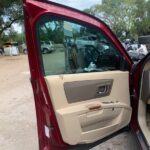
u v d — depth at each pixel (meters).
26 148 4.08
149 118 3.38
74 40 2.73
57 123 2.59
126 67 3.16
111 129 3.03
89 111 2.76
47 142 2.65
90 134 2.83
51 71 2.57
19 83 10.12
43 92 2.51
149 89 3.20
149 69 3.20
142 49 3.89
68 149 2.72
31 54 2.46
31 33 2.40
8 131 4.76
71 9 2.67
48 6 2.48
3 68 16.91
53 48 2.56
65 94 2.62
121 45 3.11
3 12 32.09
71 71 2.72
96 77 2.84
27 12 2.36
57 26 2.56
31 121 5.23
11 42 43.50
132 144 3.34
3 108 6.30
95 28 2.87
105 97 2.94
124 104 3.10
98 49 2.95
